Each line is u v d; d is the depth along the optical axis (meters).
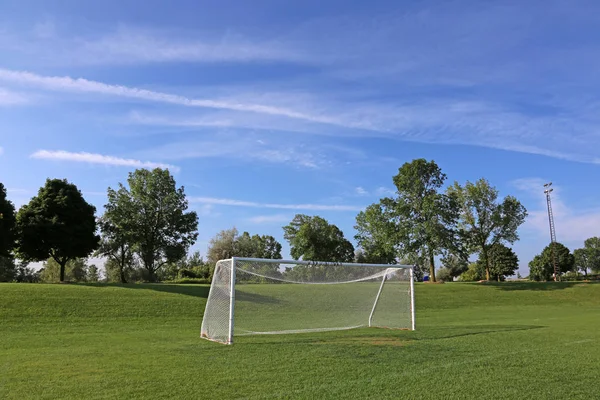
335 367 9.02
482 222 55.28
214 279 15.30
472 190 55.03
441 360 9.77
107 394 6.93
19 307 20.73
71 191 45.78
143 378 7.97
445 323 19.80
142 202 56.22
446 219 49.19
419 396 6.83
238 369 8.81
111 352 11.00
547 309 31.94
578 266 124.31
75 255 46.00
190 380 7.85
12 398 6.70
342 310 19.41
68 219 44.84
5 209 41.19
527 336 14.15
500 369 8.71
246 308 18.70
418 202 50.47
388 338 13.87
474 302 35.78
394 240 49.81
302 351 11.15
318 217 70.31
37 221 42.59
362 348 11.62
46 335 15.48
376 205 52.28
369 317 19.33
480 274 91.12
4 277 58.81
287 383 7.66
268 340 13.51
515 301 37.31
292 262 16.14
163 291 27.98
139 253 56.97
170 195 57.06
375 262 72.38
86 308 21.84
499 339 13.41
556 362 9.39
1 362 9.51
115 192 55.84
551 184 66.38
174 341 13.51
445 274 94.62
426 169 51.00
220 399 6.69
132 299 24.55
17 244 43.03
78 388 7.26
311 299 19.42
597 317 23.45
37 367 8.93
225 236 62.56
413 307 17.31
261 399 6.72
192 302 25.28
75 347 12.14
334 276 18.45
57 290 24.78
